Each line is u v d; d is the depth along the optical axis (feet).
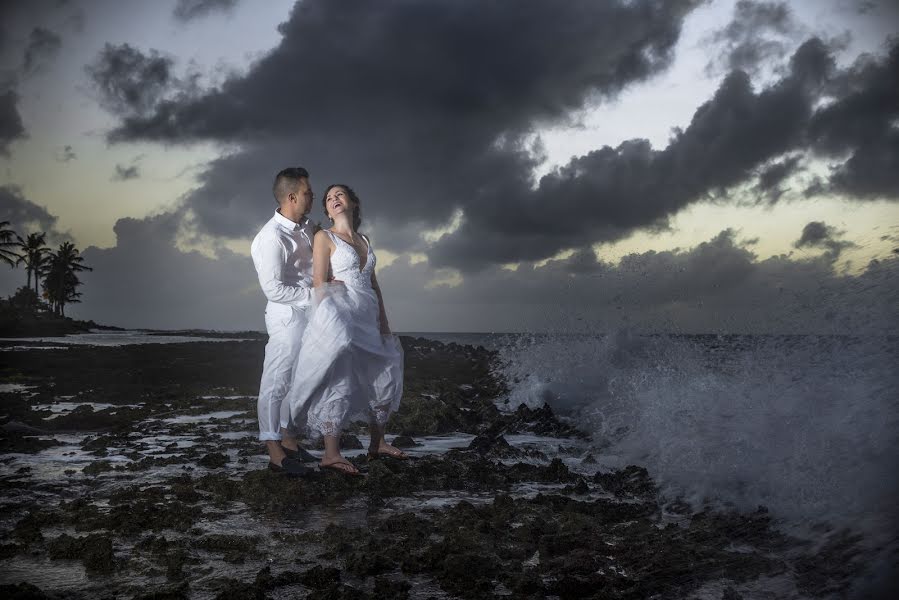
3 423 21.18
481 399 29.76
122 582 8.51
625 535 10.43
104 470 15.12
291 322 14.82
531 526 10.62
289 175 15.15
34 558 9.43
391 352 15.69
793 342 17.07
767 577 8.41
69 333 156.97
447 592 8.21
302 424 14.79
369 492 13.30
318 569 8.72
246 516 11.62
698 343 27.04
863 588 7.77
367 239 15.71
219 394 30.91
